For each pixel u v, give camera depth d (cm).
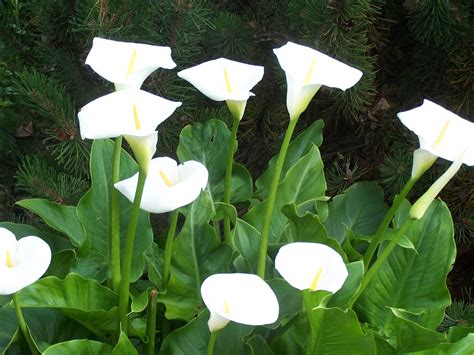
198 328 112
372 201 151
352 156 198
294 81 103
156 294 112
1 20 196
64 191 166
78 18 164
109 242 129
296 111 104
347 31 165
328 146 203
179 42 164
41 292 111
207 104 188
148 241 126
